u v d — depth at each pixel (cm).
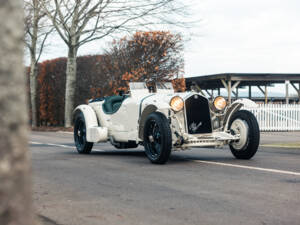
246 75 2255
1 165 104
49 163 662
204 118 668
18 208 106
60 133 1859
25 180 108
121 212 324
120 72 2009
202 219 300
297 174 517
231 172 540
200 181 470
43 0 1716
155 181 473
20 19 109
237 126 685
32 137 1511
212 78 2317
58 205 351
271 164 625
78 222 295
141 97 745
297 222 291
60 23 1828
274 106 1919
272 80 2366
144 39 1995
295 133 1705
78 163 661
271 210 327
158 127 636
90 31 1769
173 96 650
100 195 394
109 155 810
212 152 865
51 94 2494
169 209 333
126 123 764
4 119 105
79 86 2250
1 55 105
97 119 859
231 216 309
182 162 664
